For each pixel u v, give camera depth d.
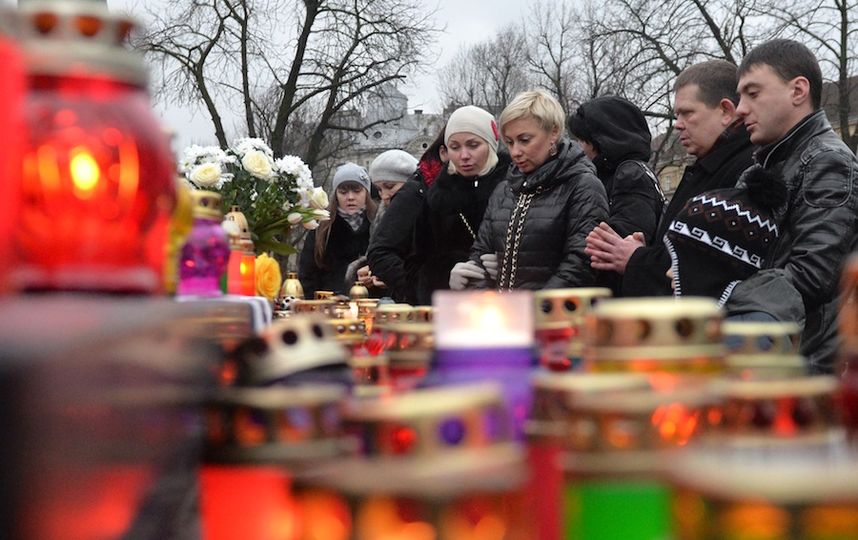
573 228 3.06
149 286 0.43
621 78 20.39
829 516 0.18
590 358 0.38
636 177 3.39
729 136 2.82
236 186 3.46
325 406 0.32
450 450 0.25
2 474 0.13
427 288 4.04
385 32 19.02
